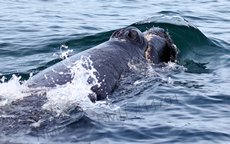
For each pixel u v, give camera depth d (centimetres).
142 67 4159
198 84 3984
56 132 2919
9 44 5491
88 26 6425
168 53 4634
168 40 4725
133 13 7406
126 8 7856
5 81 4238
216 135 3009
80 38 5641
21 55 5112
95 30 6144
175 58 4688
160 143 2880
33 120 3027
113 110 3303
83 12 7519
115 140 2884
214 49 5206
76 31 6081
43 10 7675
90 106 3300
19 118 3034
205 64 4744
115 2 8469
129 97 3591
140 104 3447
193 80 4106
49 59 4912
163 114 3300
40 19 6944
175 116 3275
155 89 3762
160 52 4522
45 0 8688
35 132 2905
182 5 8019
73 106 3241
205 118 3275
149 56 4381
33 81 3566
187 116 3291
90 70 3734
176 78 4134
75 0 8688
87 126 3006
